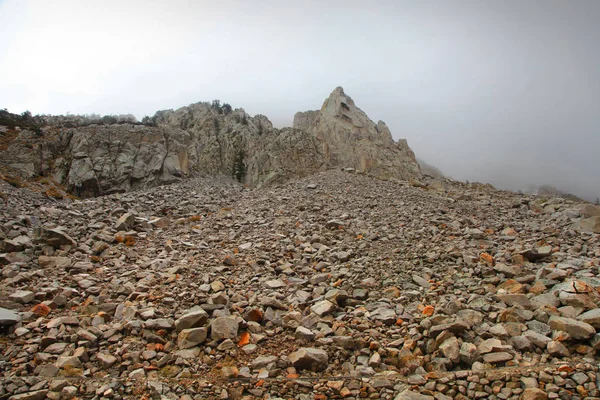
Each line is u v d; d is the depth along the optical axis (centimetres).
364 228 1872
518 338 797
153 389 660
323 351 778
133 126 4888
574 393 624
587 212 2030
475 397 641
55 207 2144
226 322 866
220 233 1842
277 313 980
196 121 7725
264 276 1249
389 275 1244
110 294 1088
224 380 705
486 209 2503
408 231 1784
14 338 830
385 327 909
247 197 2997
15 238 1456
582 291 977
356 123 6956
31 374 710
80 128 4747
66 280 1181
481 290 1087
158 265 1338
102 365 746
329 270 1326
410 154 7038
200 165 6344
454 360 744
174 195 2956
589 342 766
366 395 665
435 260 1362
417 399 626
